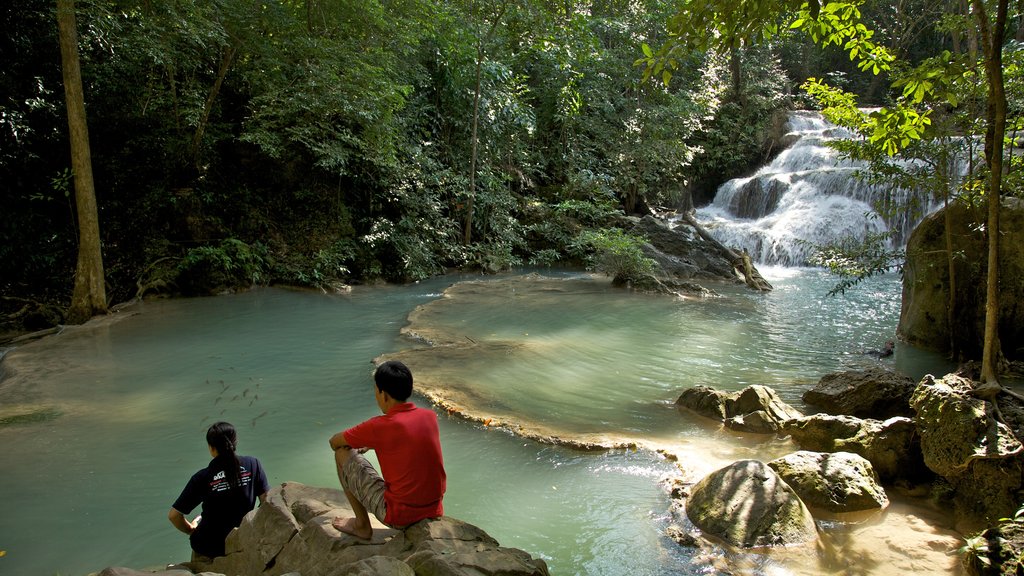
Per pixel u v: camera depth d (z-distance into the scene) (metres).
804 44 27.67
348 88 13.05
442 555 2.60
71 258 11.57
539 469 4.89
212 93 12.75
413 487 2.95
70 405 6.32
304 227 14.41
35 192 11.41
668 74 4.53
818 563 3.63
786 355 8.37
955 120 6.95
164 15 11.18
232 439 3.72
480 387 6.73
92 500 4.45
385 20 14.25
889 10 25.20
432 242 16.23
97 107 11.79
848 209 16.88
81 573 3.62
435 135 17.62
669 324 10.23
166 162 12.81
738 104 24.73
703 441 5.46
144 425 5.80
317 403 6.38
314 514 3.25
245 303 11.80
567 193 19.19
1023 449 4.05
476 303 11.77
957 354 7.87
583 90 20.38
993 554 3.36
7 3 10.39
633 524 4.09
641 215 20.64
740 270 15.11
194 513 4.33
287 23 12.89
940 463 4.36
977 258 7.74
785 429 5.50
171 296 12.15
